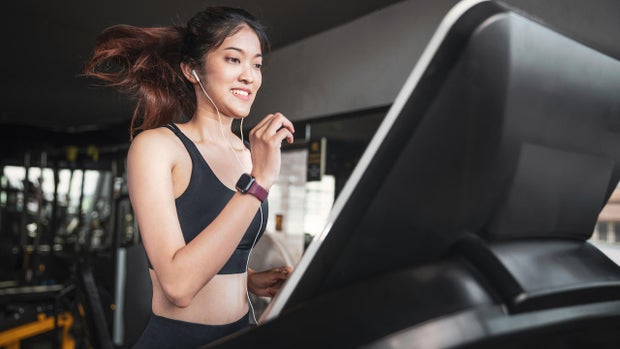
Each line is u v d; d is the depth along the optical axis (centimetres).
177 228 78
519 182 44
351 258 44
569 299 45
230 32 91
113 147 842
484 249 45
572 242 53
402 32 355
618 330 48
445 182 43
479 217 45
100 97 691
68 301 433
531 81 41
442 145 41
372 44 377
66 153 926
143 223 78
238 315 102
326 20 399
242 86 93
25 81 634
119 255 627
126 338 156
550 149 45
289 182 475
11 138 898
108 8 402
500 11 40
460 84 40
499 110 40
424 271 44
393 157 42
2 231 902
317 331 42
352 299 43
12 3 400
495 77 39
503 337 41
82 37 472
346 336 40
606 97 47
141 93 112
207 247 69
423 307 41
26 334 516
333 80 407
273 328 44
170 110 111
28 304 610
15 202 914
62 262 880
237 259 102
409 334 39
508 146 42
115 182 767
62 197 923
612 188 55
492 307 42
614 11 254
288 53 455
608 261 52
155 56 108
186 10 397
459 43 39
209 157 97
